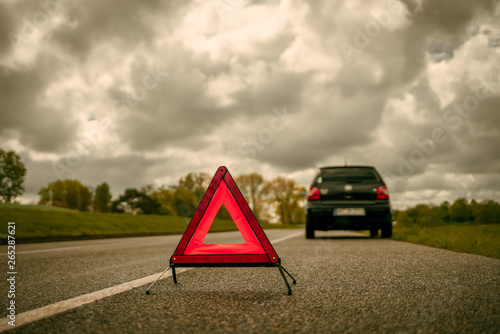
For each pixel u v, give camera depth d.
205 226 3.06
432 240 7.29
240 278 3.67
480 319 2.13
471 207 16.05
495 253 5.16
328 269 4.11
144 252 6.81
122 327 2.07
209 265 3.01
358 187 8.99
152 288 3.20
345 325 2.05
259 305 2.54
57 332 2.00
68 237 13.62
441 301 2.56
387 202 8.91
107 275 4.03
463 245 6.13
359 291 2.94
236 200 3.04
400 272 3.80
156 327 2.06
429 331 1.93
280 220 63.62
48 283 3.57
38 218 19.91
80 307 2.54
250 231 3.01
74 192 62.06
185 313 2.35
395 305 2.48
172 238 13.20
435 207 14.25
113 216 28.62
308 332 1.94
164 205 68.44
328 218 9.00
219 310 2.41
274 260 2.96
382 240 8.45
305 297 2.77
